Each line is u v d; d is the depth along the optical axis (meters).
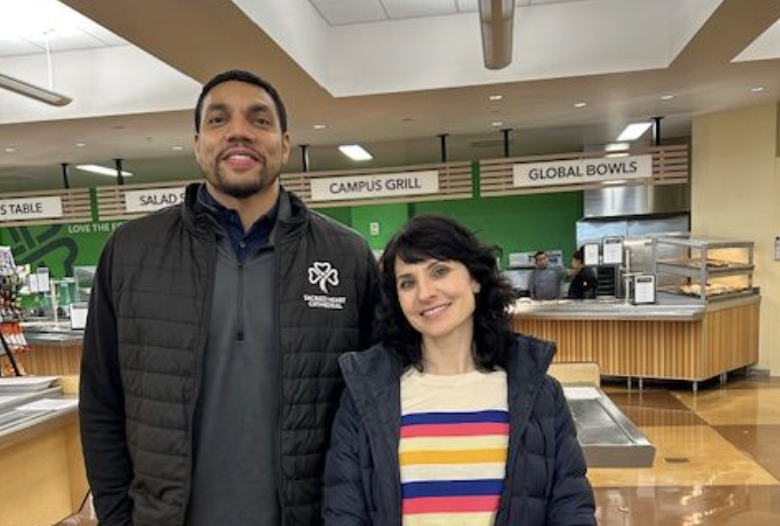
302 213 1.46
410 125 6.90
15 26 4.63
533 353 1.36
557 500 1.27
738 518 3.35
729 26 3.78
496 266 1.42
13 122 5.58
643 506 3.53
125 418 1.46
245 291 1.37
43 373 6.36
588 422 2.11
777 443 4.49
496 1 2.85
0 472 2.37
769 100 6.17
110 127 6.06
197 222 1.38
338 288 1.45
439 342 1.36
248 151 1.35
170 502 1.30
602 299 7.00
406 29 5.02
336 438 1.31
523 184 6.87
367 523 1.26
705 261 5.88
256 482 1.31
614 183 6.69
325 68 4.95
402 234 1.37
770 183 6.51
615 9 4.71
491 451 1.26
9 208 8.06
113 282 1.40
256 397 1.33
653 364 6.05
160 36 3.56
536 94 5.46
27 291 6.76
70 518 3.36
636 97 5.76
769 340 6.63
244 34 3.55
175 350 1.33
